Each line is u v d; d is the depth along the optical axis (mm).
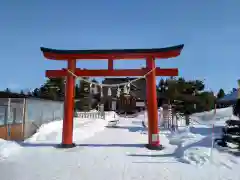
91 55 9344
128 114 39625
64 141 9227
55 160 7184
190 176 5660
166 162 6926
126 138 12141
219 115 18094
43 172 5980
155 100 9141
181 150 7984
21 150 8609
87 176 5668
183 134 10852
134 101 41031
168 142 10328
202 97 29750
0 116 10703
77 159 7301
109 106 39625
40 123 13609
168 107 18781
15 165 6633
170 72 9359
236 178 5508
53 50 9336
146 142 10641
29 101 12078
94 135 13594
